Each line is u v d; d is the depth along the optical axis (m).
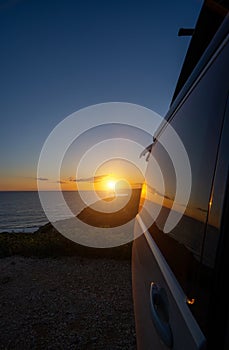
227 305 0.61
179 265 0.97
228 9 1.36
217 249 0.66
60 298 5.29
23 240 10.66
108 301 5.05
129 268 7.17
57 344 3.65
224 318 0.61
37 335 3.91
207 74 1.05
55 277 6.69
